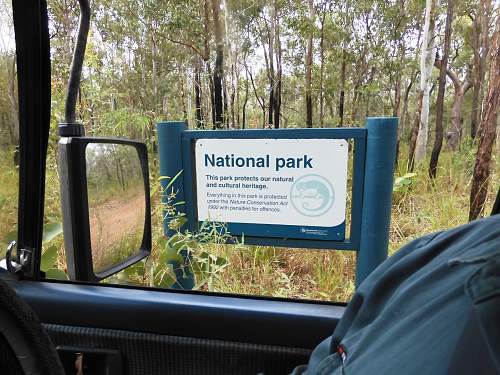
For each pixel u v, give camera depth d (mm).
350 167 2352
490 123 2689
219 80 10008
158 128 2201
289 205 2117
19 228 1429
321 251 2814
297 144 2033
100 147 1446
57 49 2516
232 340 1301
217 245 2299
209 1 9969
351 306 903
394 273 814
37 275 1445
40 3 1279
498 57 2699
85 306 1342
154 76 8172
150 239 1692
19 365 625
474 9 7645
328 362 837
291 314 1271
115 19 6520
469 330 436
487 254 525
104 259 1493
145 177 1688
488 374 377
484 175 2668
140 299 1326
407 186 3611
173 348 1325
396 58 11508
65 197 1310
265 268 2531
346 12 11609
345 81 12500
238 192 2172
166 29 8008
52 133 2307
